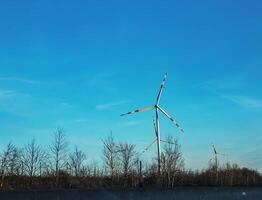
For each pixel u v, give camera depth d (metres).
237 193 34.59
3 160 55.78
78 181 53.91
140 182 52.91
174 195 29.14
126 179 56.72
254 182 82.31
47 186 51.19
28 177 52.84
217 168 74.44
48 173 54.59
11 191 21.03
